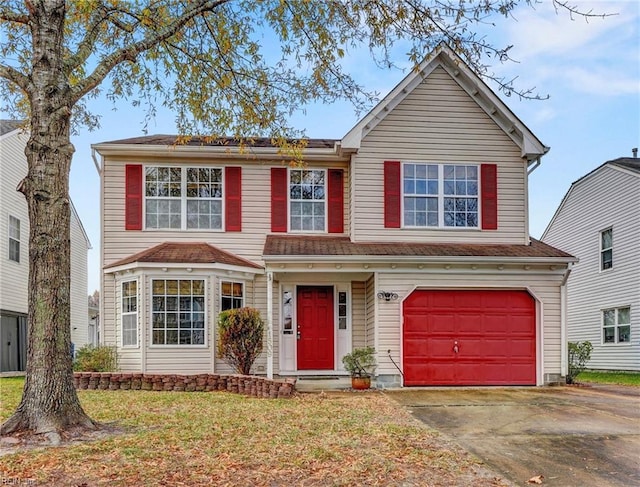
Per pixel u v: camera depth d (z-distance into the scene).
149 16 8.41
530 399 9.91
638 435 6.78
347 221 13.86
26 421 6.28
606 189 19.38
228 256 13.15
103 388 10.98
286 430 6.79
